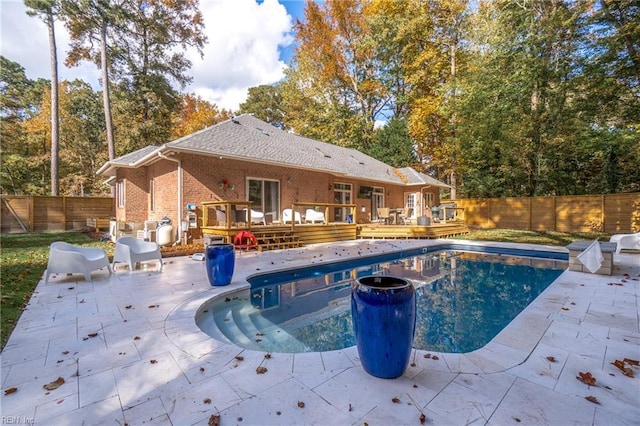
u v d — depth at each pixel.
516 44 15.89
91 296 4.66
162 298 4.59
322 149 16.86
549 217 15.47
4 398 2.19
